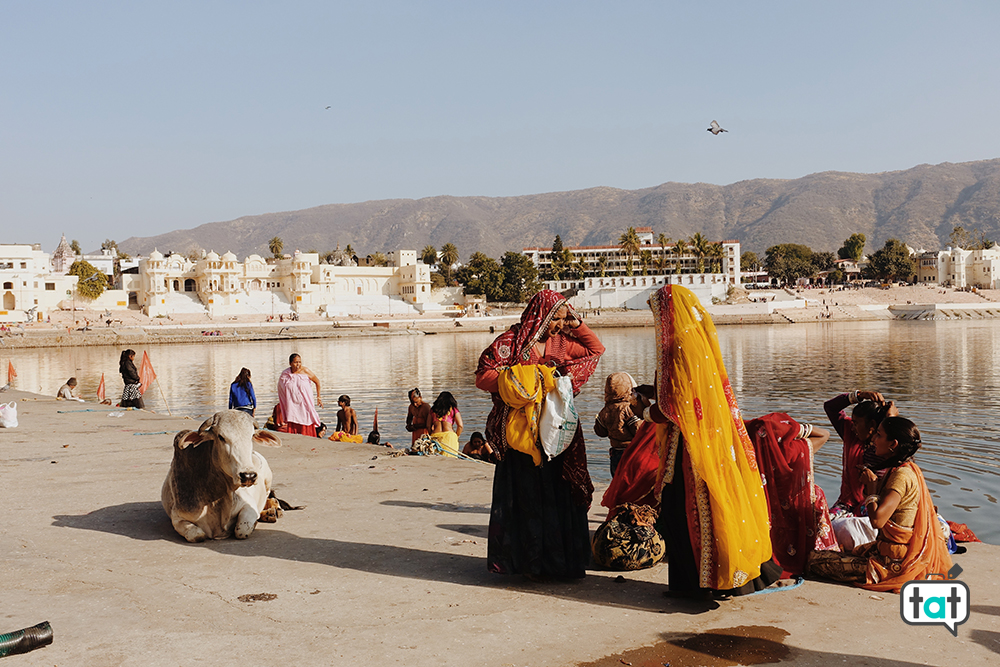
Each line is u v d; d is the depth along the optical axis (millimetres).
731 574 4605
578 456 5172
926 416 21219
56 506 7480
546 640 4176
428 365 49469
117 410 17812
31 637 4012
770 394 28266
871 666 3877
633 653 4016
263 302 117125
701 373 4691
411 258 134125
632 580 5242
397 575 5316
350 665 3840
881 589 5008
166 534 6441
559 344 5293
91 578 5254
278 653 3980
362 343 81062
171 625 4371
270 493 6980
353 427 14977
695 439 4652
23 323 89188
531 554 5070
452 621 4441
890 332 79312
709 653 4020
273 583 5141
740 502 4664
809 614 4594
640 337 83812
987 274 154375
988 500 11766
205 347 76250
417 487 8406
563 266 155000
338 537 6316
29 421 15305
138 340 82375
